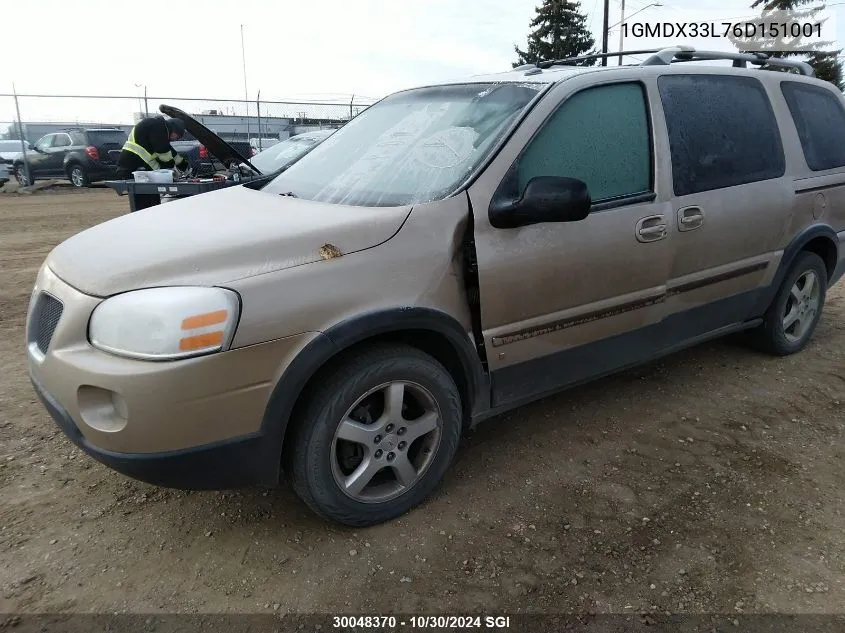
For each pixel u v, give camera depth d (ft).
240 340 7.29
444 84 11.77
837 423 11.91
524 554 8.39
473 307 9.11
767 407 12.48
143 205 21.88
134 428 7.17
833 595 7.72
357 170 10.46
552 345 10.02
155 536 8.71
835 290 20.65
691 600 7.64
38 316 8.59
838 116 14.71
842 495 9.73
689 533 8.81
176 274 7.40
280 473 8.74
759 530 8.88
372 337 8.60
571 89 10.09
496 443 11.09
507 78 10.94
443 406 9.05
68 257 8.58
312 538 8.69
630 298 10.68
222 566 8.17
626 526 8.95
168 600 7.62
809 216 13.60
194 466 7.47
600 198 10.21
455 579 7.97
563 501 9.50
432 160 9.85
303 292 7.68
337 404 8.11
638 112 10.87
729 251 12.07
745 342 14.93
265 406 7.61
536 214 8.82
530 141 9.55
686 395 12.94
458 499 9.54
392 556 8.36
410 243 8.54
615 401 12.67
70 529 8.82
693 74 11.90
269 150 26.03
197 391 7.18
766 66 14.75
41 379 8.12
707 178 11.57
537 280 9.43
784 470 10.36
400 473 8.91
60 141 56.03
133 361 7.09
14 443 10.95
